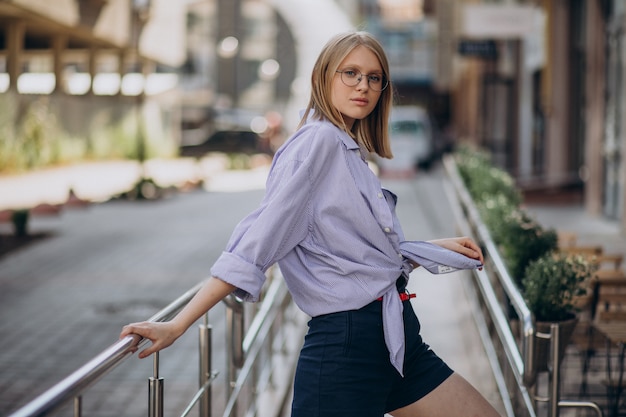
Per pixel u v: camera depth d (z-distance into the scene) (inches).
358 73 105.2
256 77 2613.2
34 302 389.7
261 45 2605.8
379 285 101.6
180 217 722.8
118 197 881.5
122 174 1172.5
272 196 100.9
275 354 257.3
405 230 571.2
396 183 1030.4
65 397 76.2
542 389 207.8
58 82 978.7
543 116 876.0
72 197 797.9
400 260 105.3
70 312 368.5
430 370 106.3
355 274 101.4
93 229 642.2
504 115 1130.0
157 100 1344.7
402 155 1224.2
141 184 889.5
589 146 605.9
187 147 1641.2
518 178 847.7
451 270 107.3
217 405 231.3
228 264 97.1
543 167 877.2
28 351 307.7
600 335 182.7
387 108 110.9
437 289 361.1
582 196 730.8
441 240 110.5
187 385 261.7
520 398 185.2
